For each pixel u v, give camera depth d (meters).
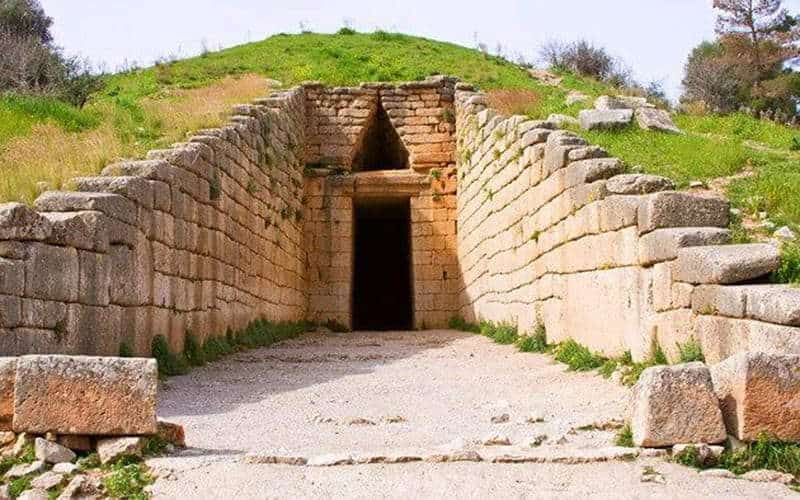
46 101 22.22
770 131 23.22
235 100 24.67
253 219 20.22
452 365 15.14
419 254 29.30
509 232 19.28
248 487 6.47
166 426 7.57
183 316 14.66
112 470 6.79
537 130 16.69
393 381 13.01
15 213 9.75
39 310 9.98
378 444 7.98
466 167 26.27
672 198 10.80
